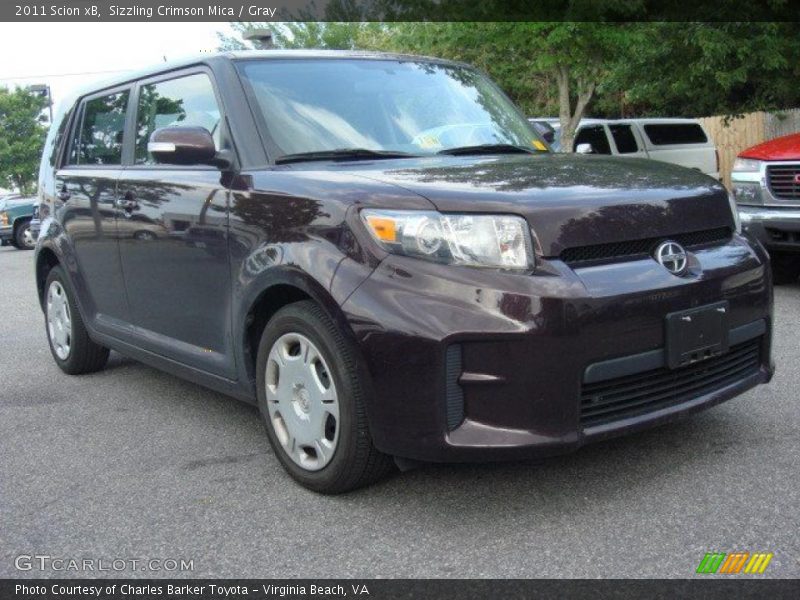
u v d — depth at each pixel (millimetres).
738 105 13594
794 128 17172
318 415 3396
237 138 3893
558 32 12211
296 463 3549
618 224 3189
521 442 2953
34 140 48906
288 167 3736
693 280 3252
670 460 3635
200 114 4223
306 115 4035
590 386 3064
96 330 5207
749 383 3582
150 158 4570
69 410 4996
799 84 12305
